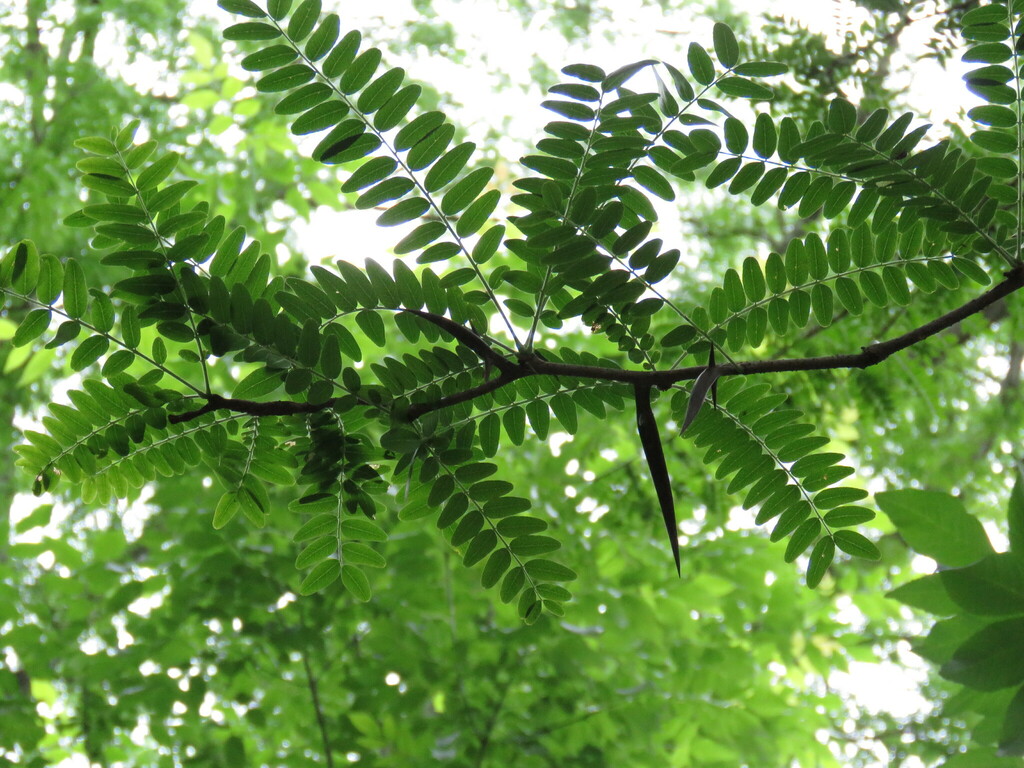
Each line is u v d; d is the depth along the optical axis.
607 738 1.60
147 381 0.51
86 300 0.50
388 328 1.64
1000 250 0.51
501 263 1.38
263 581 1.48
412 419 0.49
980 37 0.51
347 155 0.51
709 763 1.68
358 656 1.61
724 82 0.50
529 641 1.51
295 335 0.49
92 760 1.56
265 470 0.53
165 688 1.51
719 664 1.61
